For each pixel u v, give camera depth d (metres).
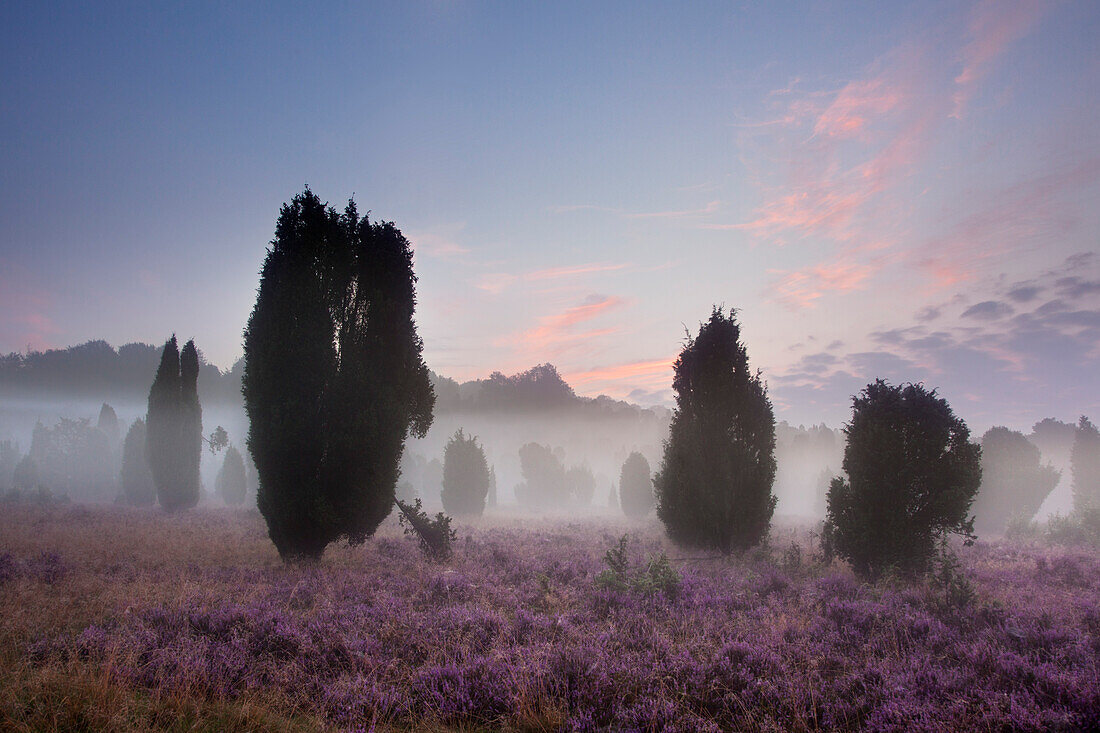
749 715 4.45
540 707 4.51
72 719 4.21
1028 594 9.64
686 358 18.08
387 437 14.20
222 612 6.94
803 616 7.71
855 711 4.59
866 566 12.09
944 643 6.52
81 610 7.90
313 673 5.45
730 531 16.06
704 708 4.64
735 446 16.55
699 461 16.61
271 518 13.52
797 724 4.35
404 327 15.41
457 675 5.04
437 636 6.33
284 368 13.88
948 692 4.85
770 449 16.86
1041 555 14.62
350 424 13.70
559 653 5.46
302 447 13.58
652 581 9.43
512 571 11.25
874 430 12.22
